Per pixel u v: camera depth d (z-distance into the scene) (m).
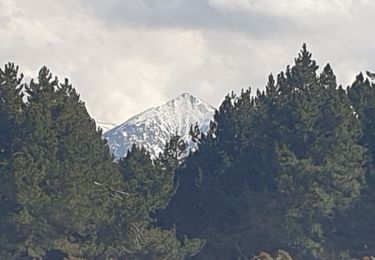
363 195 66.81
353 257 66.50
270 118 68.06
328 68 70.38
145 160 64.69
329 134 67.19
